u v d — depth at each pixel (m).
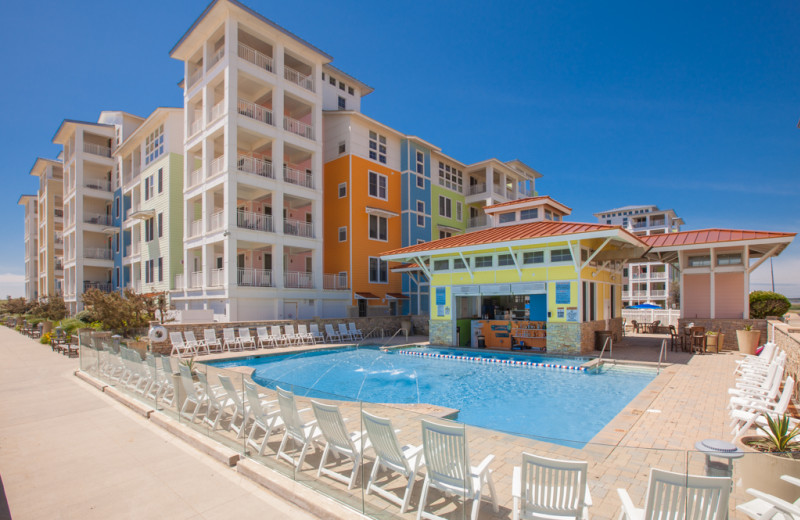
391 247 30.42
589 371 13.19
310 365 15.78
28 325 28.38
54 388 10.67
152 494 4.88
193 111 24.94
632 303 61.12
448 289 19.33
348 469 4.61
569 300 15.68
